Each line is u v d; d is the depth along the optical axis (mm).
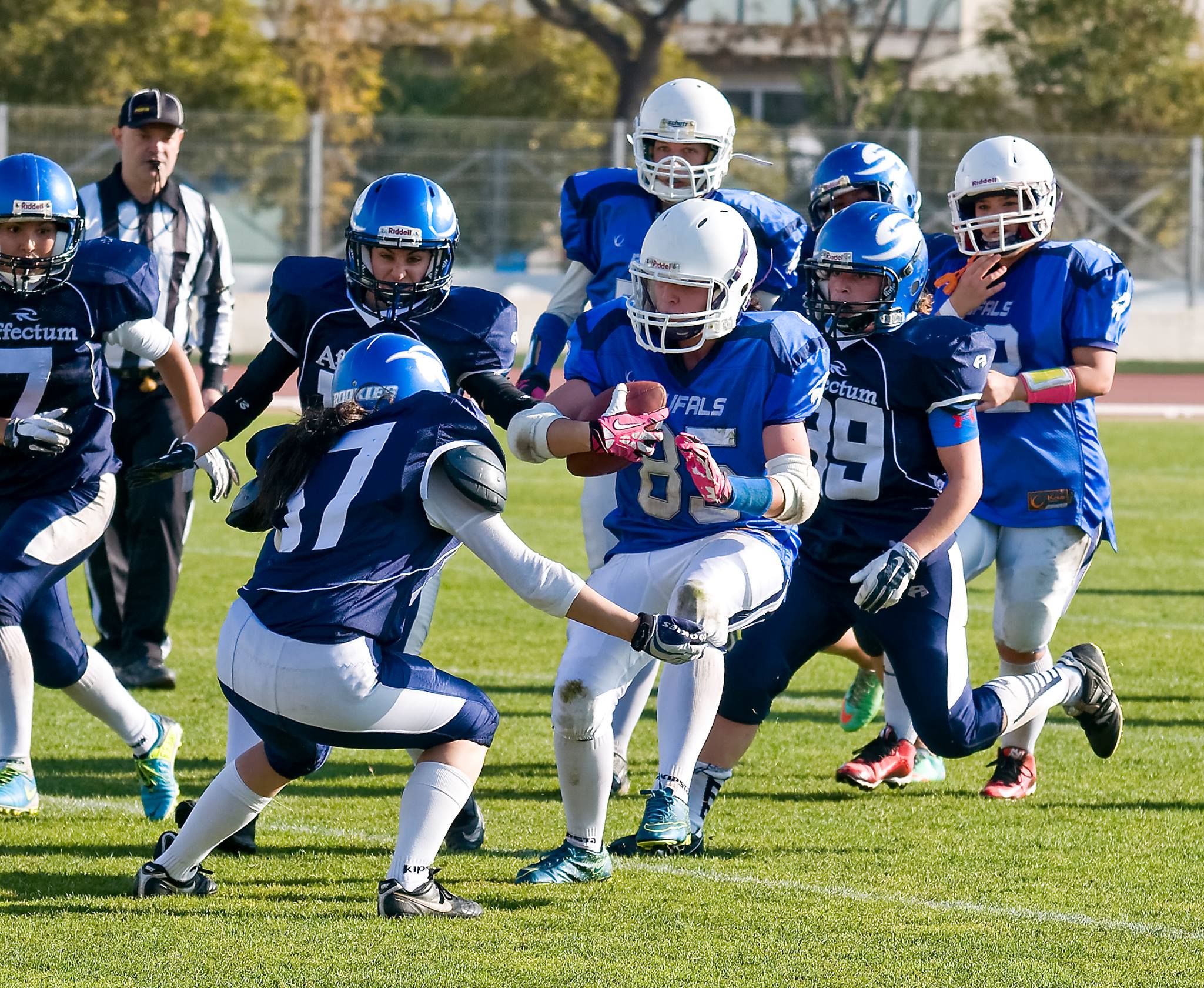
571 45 109938
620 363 14906
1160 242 88438
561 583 12805
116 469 17203
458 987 11789
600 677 14195
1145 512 42125
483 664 24828
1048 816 17219
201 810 13773
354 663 12648
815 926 13359
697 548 14641
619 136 82625
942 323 15609
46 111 75688
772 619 16031
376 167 81188
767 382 14406
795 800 17922
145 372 23219
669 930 13195
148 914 13477
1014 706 16234
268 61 96250
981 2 122812
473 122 81625
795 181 84312
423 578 13273
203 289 23953
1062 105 106750
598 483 18797
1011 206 18172
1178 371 83688
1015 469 18141
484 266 82438
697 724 14914
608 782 14531
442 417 12992
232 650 13000
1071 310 18344
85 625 28344
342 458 12984
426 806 13344
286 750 13477
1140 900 14211
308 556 12820
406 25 109688
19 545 15992
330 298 15297
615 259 19719
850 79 110188
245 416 15641
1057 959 12562
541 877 14516
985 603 31078
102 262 16797
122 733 16594
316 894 14156
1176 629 27891
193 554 34750
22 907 13664
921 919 13586
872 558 15914
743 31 113562
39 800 17266
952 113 107500
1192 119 105500
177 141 23391
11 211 15812
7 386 16391
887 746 18453
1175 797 18000
